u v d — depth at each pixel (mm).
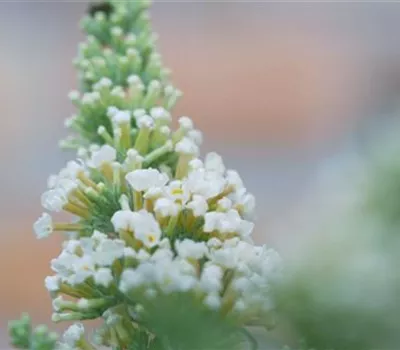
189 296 229
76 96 302
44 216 270
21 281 776
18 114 865
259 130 829
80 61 319
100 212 269
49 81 884
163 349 237
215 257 243
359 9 818
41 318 764
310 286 189
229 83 847
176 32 863
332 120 807
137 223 247
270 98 833
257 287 234
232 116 836
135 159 267
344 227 190
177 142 281
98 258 249
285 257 191
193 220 255
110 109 287
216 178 262
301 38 844
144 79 313
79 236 270
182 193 255
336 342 188
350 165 200
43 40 890
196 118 837
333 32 834
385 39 821
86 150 287
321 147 565
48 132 866
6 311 764
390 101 257
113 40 323
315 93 821
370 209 192
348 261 188
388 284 187
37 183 843
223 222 252
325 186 206
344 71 823
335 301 188
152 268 233
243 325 235
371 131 212
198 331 218
